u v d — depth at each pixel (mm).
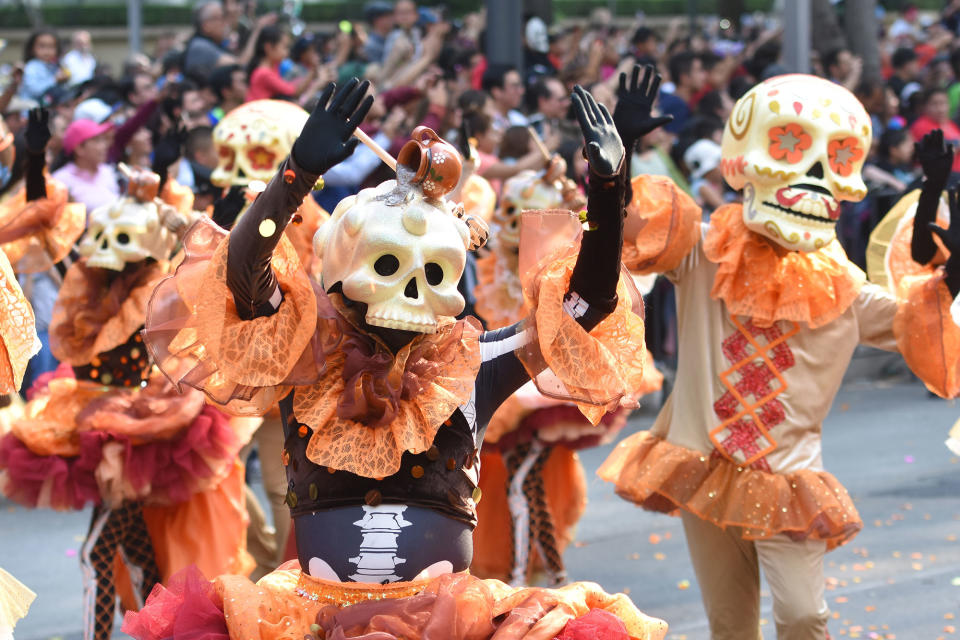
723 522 10648
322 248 7238
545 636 6836
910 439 22750
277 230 6547
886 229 12648
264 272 6750
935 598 14586
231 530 12984
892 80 35062
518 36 26891
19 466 12227
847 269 10875
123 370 12477
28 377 19922
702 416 10922
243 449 14531
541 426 13492
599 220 7035
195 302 7012
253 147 14172
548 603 7160
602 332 7504
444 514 7145
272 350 6848
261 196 6566
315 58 25422
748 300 10656
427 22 29750
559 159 14891
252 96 22641
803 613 10398
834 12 39469
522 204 14875
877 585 15086
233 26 29781
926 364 11070
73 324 12508
